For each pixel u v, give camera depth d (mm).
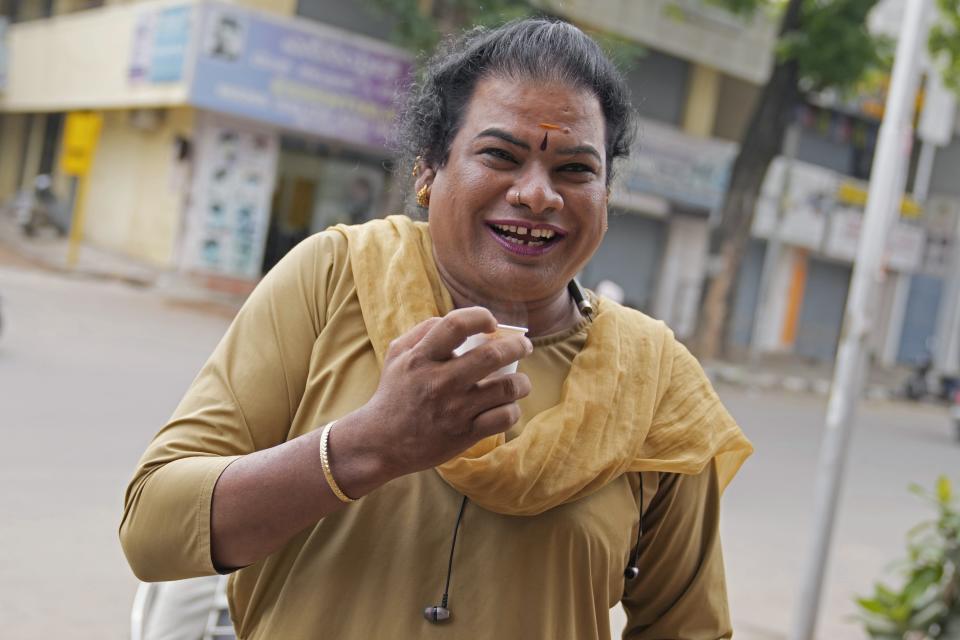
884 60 17500
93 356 10430
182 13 16875
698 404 1729
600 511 1595
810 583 4836
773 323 25000
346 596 1536
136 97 18281
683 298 22531
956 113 27219
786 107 18500
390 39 18328
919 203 27047
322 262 1663
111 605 4730
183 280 17297
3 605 4555
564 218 1585
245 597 1655
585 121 1578
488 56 1611
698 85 21375
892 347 27469
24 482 6180
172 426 1549
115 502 6090
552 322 1717
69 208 22047
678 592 1805
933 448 15055
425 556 1537
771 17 21203
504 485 1485
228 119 17562
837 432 4801
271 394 1581
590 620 1603
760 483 9680
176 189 17844
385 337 1555
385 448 1348
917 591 4129
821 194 24500
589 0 18547
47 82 22391
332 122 17703
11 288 14305
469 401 1316
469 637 1519
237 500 1402
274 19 16828
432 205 1638
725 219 18953
